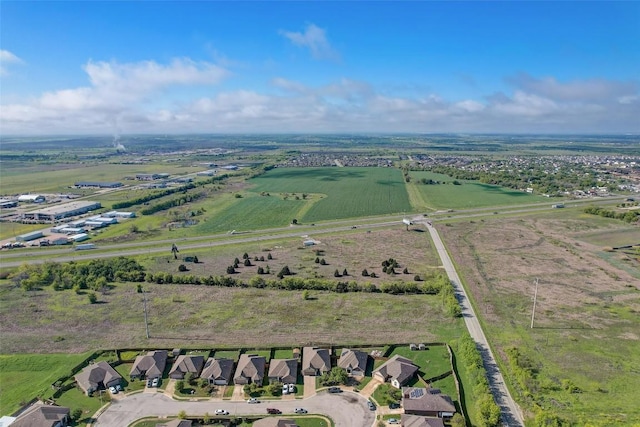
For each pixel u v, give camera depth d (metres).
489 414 82.75
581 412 86.62
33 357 108.62
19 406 90.44
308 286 154.12
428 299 144.88
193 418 86.12
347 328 123.75
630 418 84.62
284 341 115.75
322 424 84.19
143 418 86.50
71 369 102.69
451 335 119.06
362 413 87.62
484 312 133.62
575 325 124.81
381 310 136.25
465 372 101.56
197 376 100.31
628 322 126.69
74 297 148.25
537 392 92.94
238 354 109.81
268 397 93.06
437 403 87.69
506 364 104.00
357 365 101.38
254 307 139.12
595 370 101.50
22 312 135.88
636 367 102.88
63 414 84.75
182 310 137.12
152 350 111.44
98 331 123.00
